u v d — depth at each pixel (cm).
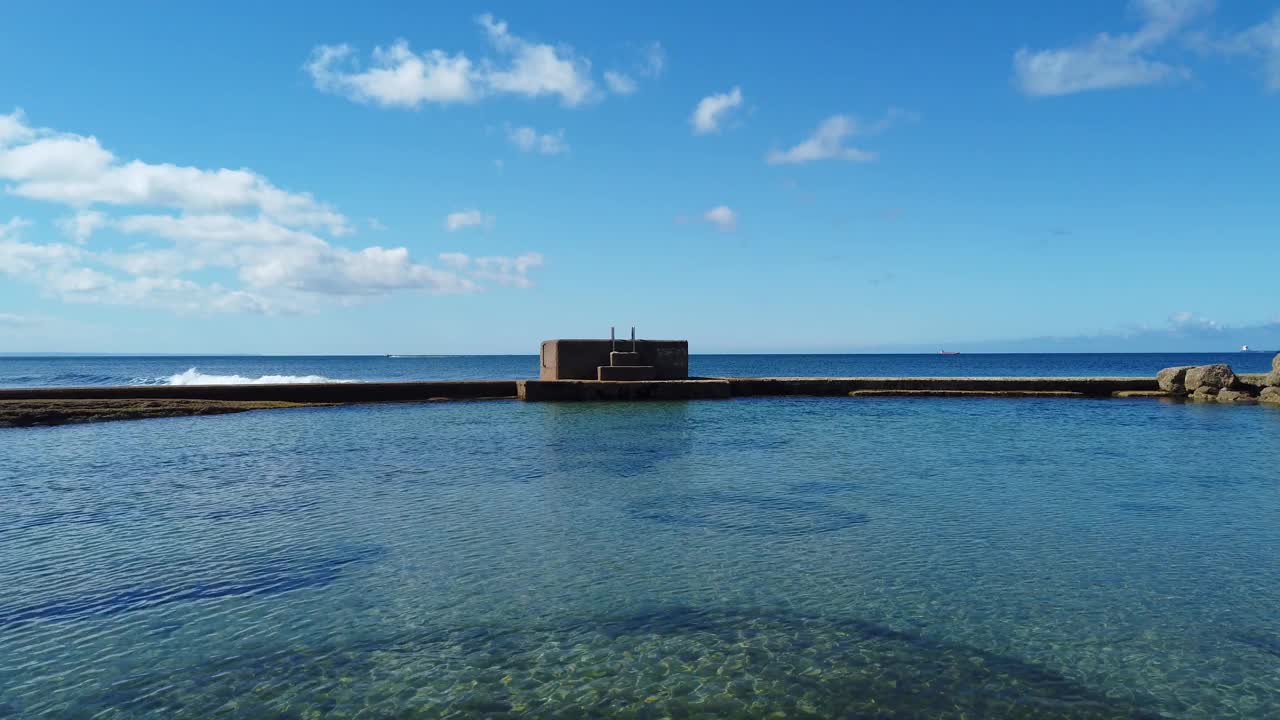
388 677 641
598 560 948
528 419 2556
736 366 14638
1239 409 2933
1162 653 684
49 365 14125
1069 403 3198
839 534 1065
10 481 1459
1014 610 784
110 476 1509
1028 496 1307
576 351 3375
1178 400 3350
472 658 677
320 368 12862
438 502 1264
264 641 711
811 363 17350
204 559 952
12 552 979
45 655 680
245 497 1303
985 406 3059
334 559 951
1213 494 1321
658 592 837
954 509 1214
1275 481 1438
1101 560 945
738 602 809
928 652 688
